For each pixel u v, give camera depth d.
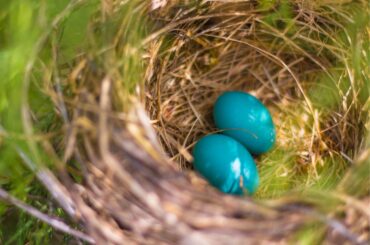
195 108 0.35
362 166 0.28
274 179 0.34
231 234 0.27
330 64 0.35
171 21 0.33
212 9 0.34
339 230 0.27
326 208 0.27
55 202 0.32
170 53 0.34
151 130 0.30
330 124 0.35
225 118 0.34
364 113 0.33
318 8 0.34
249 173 0.32
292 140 0.35
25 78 0.28
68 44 0.31
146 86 0.33
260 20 0.34
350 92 0.34
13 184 0.32
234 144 0.33
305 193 0.30
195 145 0.33
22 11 0.30
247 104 0.34
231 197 0.28
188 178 0.29
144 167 0.28
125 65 0.30
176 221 0.27
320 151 0.35
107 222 0.29
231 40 0.35
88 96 0.29
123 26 0.30
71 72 0.30
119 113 0.29
